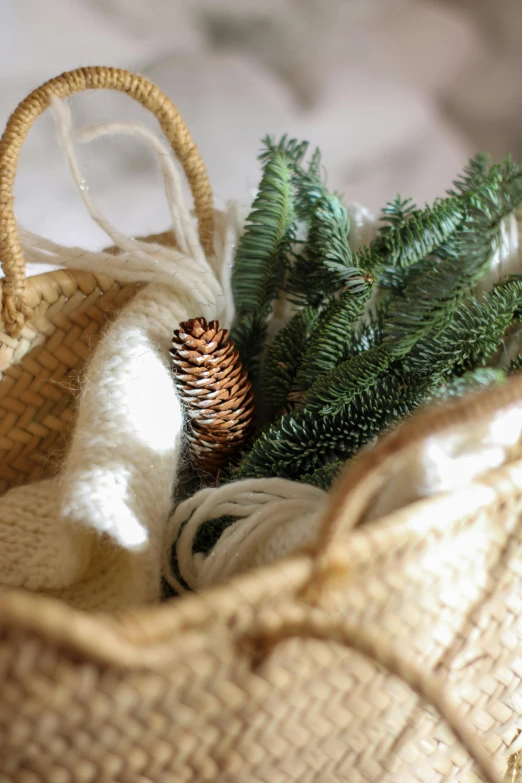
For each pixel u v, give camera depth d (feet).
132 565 1.87
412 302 1.99
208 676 1.64
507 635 1.84
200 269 2.14
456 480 1.76
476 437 1.76
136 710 1.59
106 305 2.21
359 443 2.02
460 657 1.80
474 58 2.72
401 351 2.00
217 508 1.94
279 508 1.88
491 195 2.03
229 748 1.68
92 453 1.92
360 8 2.67
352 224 2.23
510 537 1.80
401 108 2.77
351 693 1.73
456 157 2.82
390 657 1.63
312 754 1.73
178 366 2.04
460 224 2.07
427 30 2.70
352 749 1.76
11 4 2.57
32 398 2.20
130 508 1.88
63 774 1.63
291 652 1.67
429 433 1.63
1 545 2.02
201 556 1.94
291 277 2.19
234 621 1.61
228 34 2.69
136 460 1.93
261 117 2.75
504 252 2.12
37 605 1.41
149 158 2.68
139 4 2.63
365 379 2.02
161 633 1.51
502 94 2.76
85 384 2.02
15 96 2.66
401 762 1.80
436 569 1.74
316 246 2.12
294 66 2.72
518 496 1.78
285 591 1.64
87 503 1.86
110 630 1.46
